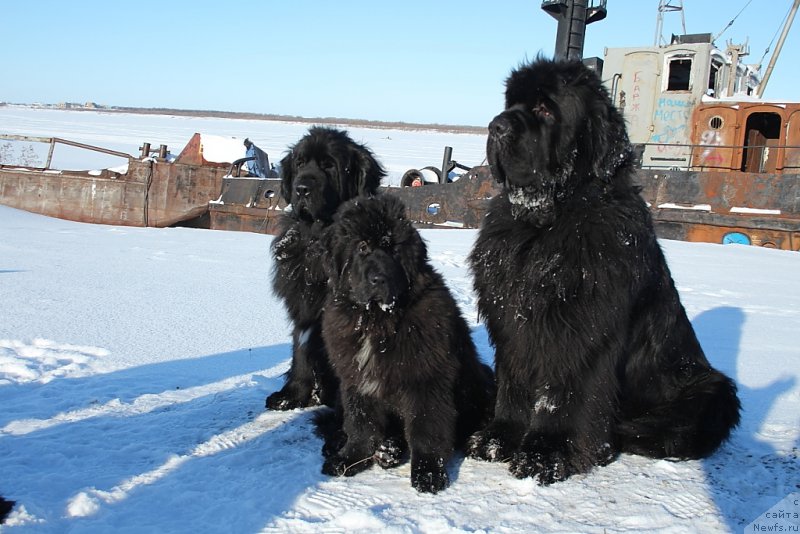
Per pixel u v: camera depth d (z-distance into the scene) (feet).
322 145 7.91
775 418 7.13
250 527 5.16
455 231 22.75
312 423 7.18
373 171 8.33
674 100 22.24
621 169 6.33
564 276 6.00
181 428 7.06
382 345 6.08
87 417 7.30
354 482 5.94
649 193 21.26
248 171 28.63
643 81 22.75
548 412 6.11
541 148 6.19
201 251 19.76
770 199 19.74
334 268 6.55
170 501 5.52
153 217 28.25
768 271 16.26
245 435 6.90
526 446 6.05
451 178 26.08
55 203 29.35
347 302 6.38
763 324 11.08
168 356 9.43
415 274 6.36
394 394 6.19
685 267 16.56
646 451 6.44
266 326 11.03
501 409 6.56
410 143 110.22
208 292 13.66
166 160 29.68
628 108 22.99
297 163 8.10
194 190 27.86
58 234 23.21
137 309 11.91
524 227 6.39
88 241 21.47
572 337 5.98
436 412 6.02
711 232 20.53
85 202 28.89
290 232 7.95
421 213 24.43
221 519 5.26
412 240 6.41
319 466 6.21
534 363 6.19
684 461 6.30
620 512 5.37
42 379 8.46
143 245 20.85
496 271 6.43
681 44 22.06
